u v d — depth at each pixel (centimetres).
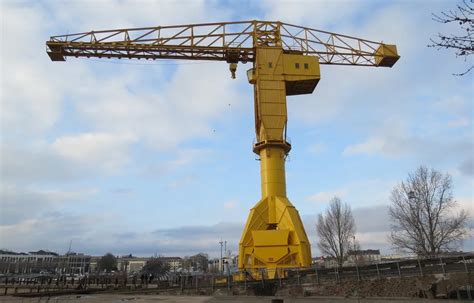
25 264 14825
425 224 5134
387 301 2166
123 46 4266
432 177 5244
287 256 3400
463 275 2597
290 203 3638
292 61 4156
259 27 4397
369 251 11931
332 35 4628
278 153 3869
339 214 6744
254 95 4300
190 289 3303
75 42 4234
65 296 2939
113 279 5588
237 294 3138
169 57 4397
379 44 4728
